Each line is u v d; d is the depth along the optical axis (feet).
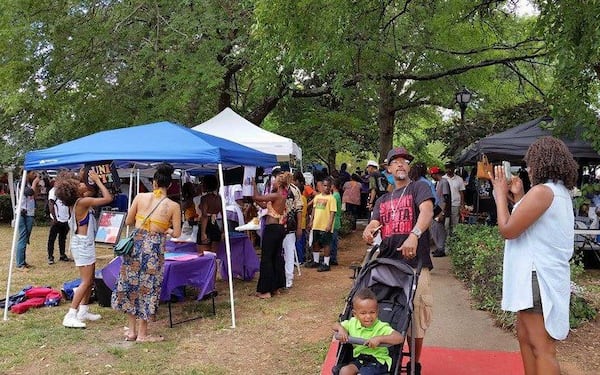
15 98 43.06
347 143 69.36
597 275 31.37
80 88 46.47
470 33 51.67
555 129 30.63
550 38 26.99
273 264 28.17
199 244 29.86
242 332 21.97
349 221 53.26
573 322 20.45
